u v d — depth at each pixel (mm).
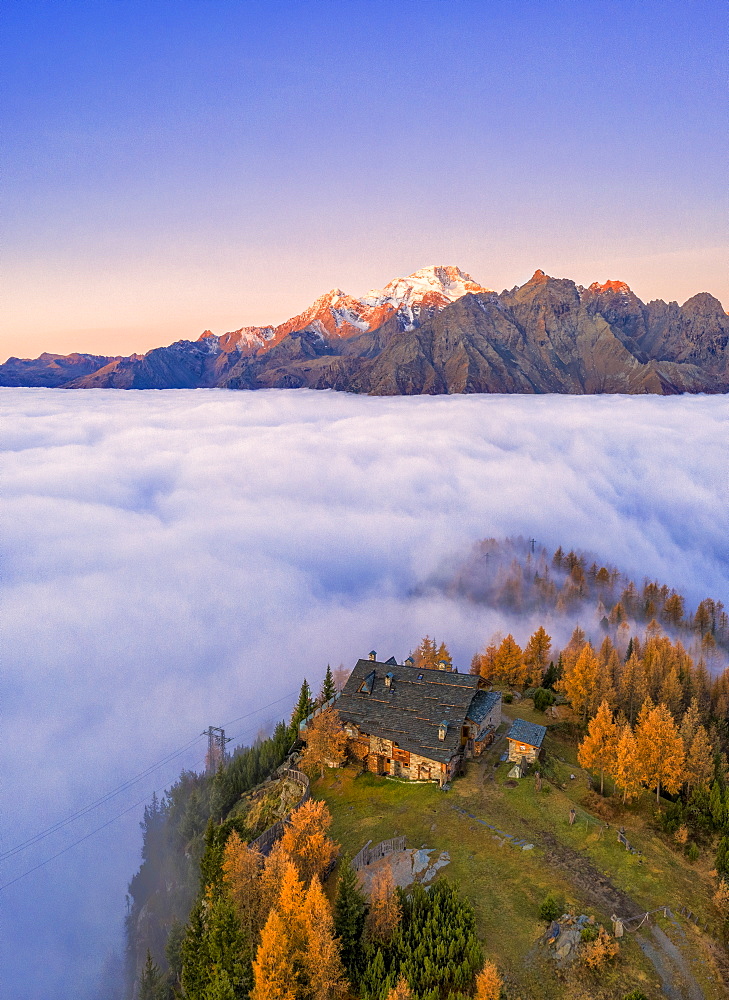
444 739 62156
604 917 42344
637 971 38125
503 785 59344
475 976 37469
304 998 35469
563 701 86500
